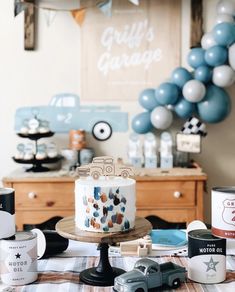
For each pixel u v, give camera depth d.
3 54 3.13
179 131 3.10
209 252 1.18
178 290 1.14
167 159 2.93
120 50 3.12
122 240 1.14
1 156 3.16
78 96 3.15
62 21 3.12
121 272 1.23
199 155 3.19
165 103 2.87
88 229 1.19
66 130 3.16
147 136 2.99
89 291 1.13
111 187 1.17
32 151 2.97
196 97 2.77
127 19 3.11
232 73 2.76
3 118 3.15
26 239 1.18
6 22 3.11
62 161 3.03
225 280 1.21
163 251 1.45
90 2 3.08
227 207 1.21
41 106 3.15
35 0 3.08
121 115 3.15
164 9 3.10
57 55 3.13
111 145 3.16
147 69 3.13
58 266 1.31
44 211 2.72
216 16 2.98
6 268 1.17
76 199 1.23
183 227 2.91
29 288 1.15
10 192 1.24
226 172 3.20
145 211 2.73
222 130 3.18
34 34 3.11
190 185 2.73
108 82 3.14
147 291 1.12
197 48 2.87
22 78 3.14
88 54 3.12
